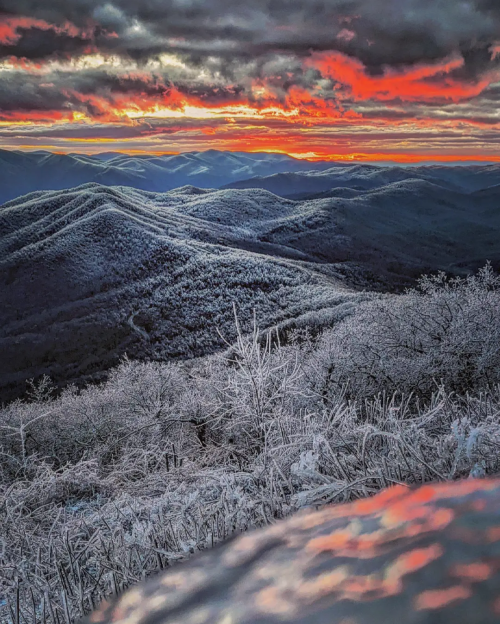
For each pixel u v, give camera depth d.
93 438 9.62
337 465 1.57
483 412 2.53
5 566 2.32
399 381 5.10
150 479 4.22
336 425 2.91
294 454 2.54
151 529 1.86
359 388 5.40
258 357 4.39
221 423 5.57
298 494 1.34
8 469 7.34
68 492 5.16
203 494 2.41
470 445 1.25
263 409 4.27
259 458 2.70
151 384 9.59
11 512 3.48
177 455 5.51
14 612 1.69
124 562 1.66
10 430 10.13
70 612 1.50
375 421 3.08
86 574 1.78
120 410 9.87
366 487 1.38
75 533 2.68
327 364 5.77
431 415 2.21
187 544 1.45
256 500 1.73
